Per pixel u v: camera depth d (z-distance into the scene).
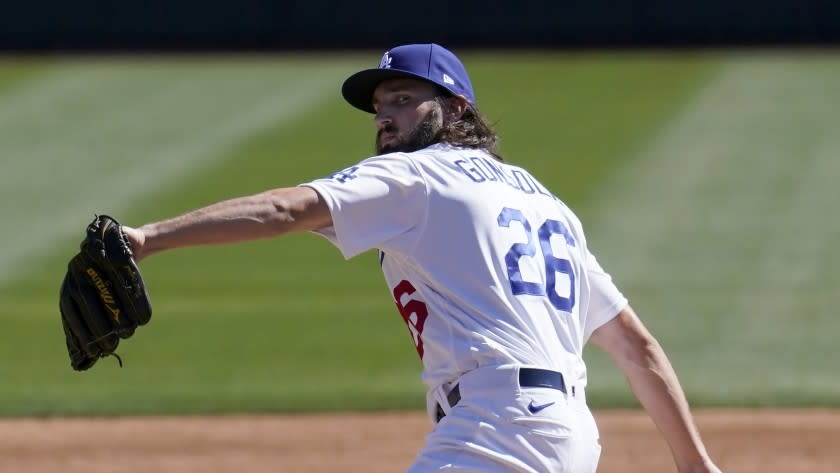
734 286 41.44
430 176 11.74
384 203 11.49
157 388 33.06
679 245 45.69
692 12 81.62
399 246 11.63
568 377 11.80
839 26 80.25
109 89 73.06
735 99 67.12
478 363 11.49
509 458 11.28
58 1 83.56
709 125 62.41
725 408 31.03
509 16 82.88
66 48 83.38
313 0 83.25
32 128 65.12
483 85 72.62
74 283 10.91
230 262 46.59
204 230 10.79
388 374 33.97
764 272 42.78
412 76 12.58
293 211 11.09
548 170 55.94
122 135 63.84
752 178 53.69
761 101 66.44
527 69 76.62
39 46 83.62
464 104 12.91
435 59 12.72
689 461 13.00
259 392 32.44
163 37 84.06
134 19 83.88
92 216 51.31
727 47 80.50
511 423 11.32
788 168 54.91
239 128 65.06
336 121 65.88
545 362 11.58
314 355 35.81
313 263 46.38
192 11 83.88
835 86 68.62
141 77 75.81
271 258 47.16
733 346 35.91
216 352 36.25
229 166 58.25
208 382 33.50
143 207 52.19
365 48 82.94
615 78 73.50
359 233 11.41
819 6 80.38
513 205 12.02
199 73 76.75
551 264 12.02
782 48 79.25
